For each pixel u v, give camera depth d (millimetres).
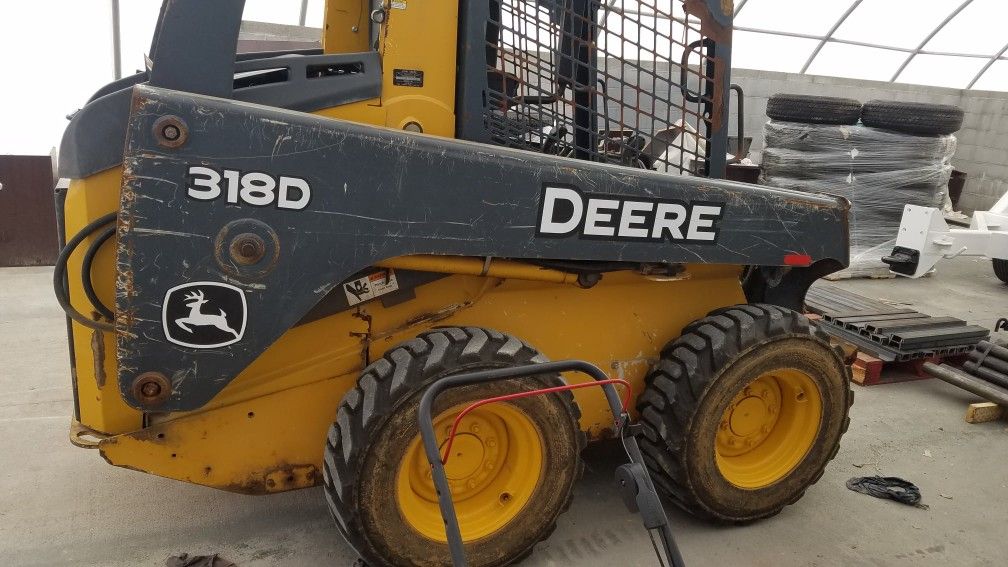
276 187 1970
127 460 2277
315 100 2275
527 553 2539
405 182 2082
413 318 2496
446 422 2322
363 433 2152
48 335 4645
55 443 3340
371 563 2297
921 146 6574
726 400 2686
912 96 11523
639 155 2822
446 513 1513
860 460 3531
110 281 2166
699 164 2889
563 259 2383
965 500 3201
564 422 2432
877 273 7078
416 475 2381
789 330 2766
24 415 3586
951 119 6523
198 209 1920
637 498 1605
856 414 4059
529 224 2236
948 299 6590
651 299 2900
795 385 2912
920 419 4027
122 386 1965
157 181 1877
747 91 10703
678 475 2686
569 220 2285
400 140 2066
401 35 2346
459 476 2451
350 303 2344
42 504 2875
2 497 2910
